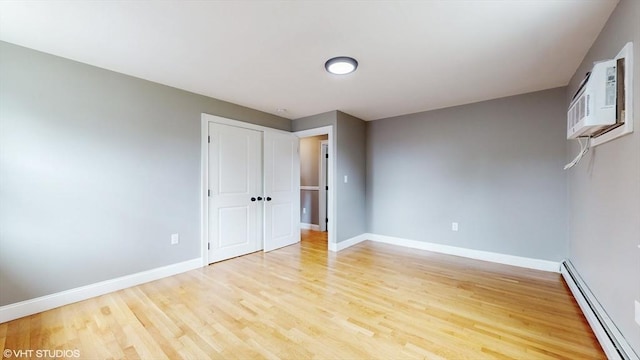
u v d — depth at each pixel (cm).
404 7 162
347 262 344
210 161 335
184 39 199
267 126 407
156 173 284
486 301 234
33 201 214
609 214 175
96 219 245
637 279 139
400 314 212
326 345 174
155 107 283
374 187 461
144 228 276
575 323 198
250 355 165
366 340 179
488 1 156
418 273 303
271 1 156
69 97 230
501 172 339
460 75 266
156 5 160
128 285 264
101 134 248
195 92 315
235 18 173
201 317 208
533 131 317
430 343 176
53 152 223
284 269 318
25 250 210
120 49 214
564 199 298
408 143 421
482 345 173
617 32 160
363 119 459
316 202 572
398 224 435
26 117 211
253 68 249
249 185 384
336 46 209
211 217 337
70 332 188
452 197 379
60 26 182
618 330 159
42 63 218
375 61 235
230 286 267
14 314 204
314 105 371
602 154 187
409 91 313
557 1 156
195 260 318
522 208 325
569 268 269
